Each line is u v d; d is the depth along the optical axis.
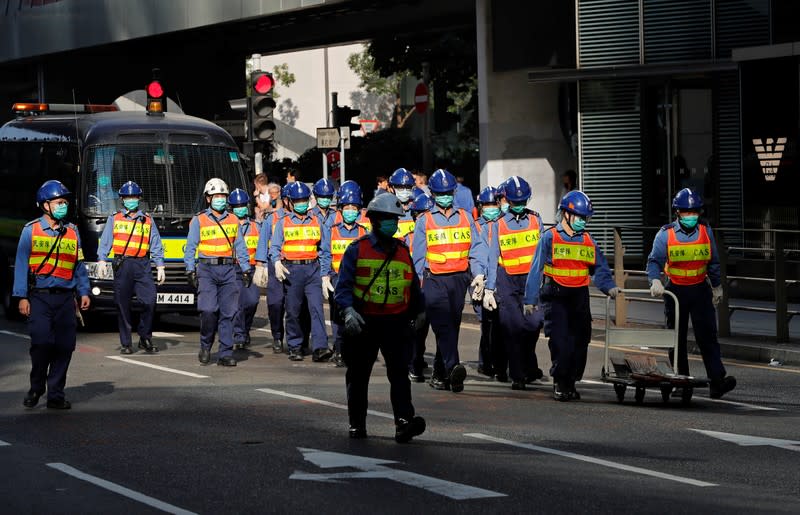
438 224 33.12
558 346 31.22
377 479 21.72
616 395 32.31
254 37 95.06
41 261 30.14
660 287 31.77
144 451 24.67
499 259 33.59
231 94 102.81
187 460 23.69
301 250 39.97
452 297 33.12
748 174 55.78
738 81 61.03
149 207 48.41
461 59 99.81
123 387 34.03
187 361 39.94
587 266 31.36
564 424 27.53
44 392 31.28
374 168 99.88
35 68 107.75
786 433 26.31
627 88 64.31
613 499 20.14
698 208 31.77
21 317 54.25
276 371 37.44
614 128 64.75
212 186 39.19
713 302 32.09
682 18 62.69
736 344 40.41
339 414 29.09
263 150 53.53
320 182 40.16
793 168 54.28
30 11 102.44
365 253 25.19
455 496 20.36
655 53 63.50
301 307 42.28
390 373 25.42
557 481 21.52
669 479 21.70
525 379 34.19
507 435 26.09
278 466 22.98
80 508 20.00
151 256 42.38
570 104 67.38
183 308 48.12
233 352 42.72
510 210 33.66
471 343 44.84
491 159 69.56
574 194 31.27
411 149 101.75
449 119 103.19
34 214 52.34
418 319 25.48
